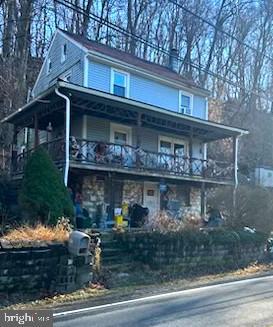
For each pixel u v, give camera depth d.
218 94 42.91
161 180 21.77
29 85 31.66
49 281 9.78
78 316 7.66
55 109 18.94
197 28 40.25
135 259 13.49
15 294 9.19
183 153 24.72
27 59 30.34
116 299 9.34
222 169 23.41
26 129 25.34
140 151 19.52
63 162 17.12
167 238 13.29
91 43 24.11
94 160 18.09
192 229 14.27
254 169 37.22
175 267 13.35
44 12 33.81
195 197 24.73
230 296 9.61
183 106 25.44
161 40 38.94
